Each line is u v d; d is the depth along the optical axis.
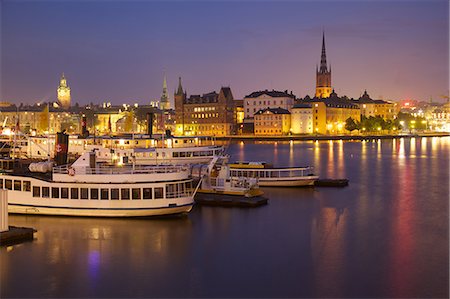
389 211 74.62
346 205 78.81
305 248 55.38
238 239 58.59
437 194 90.25
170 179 64.62
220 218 67.81
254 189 79.69
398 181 108.25
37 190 64.94
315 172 127.50
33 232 57.22
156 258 51.78
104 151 111.88
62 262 50.38
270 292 43.84
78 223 62.41
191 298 42.88
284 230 62.62
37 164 68.62
